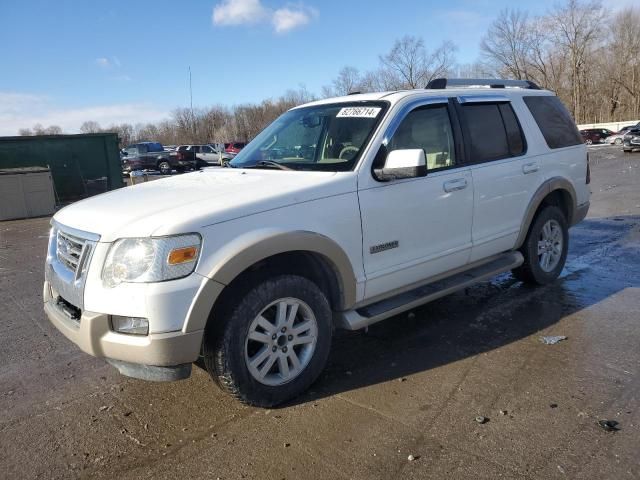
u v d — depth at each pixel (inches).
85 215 125.6
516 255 189.0
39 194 571.8
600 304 186.7
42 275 277.3
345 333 171.5
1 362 162.7
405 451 107.4
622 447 105.1
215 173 157.6
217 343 116.9
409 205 147.3
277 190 126.6
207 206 117.0
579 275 224.1
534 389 129.6
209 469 105.3
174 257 107.7
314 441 112.6
